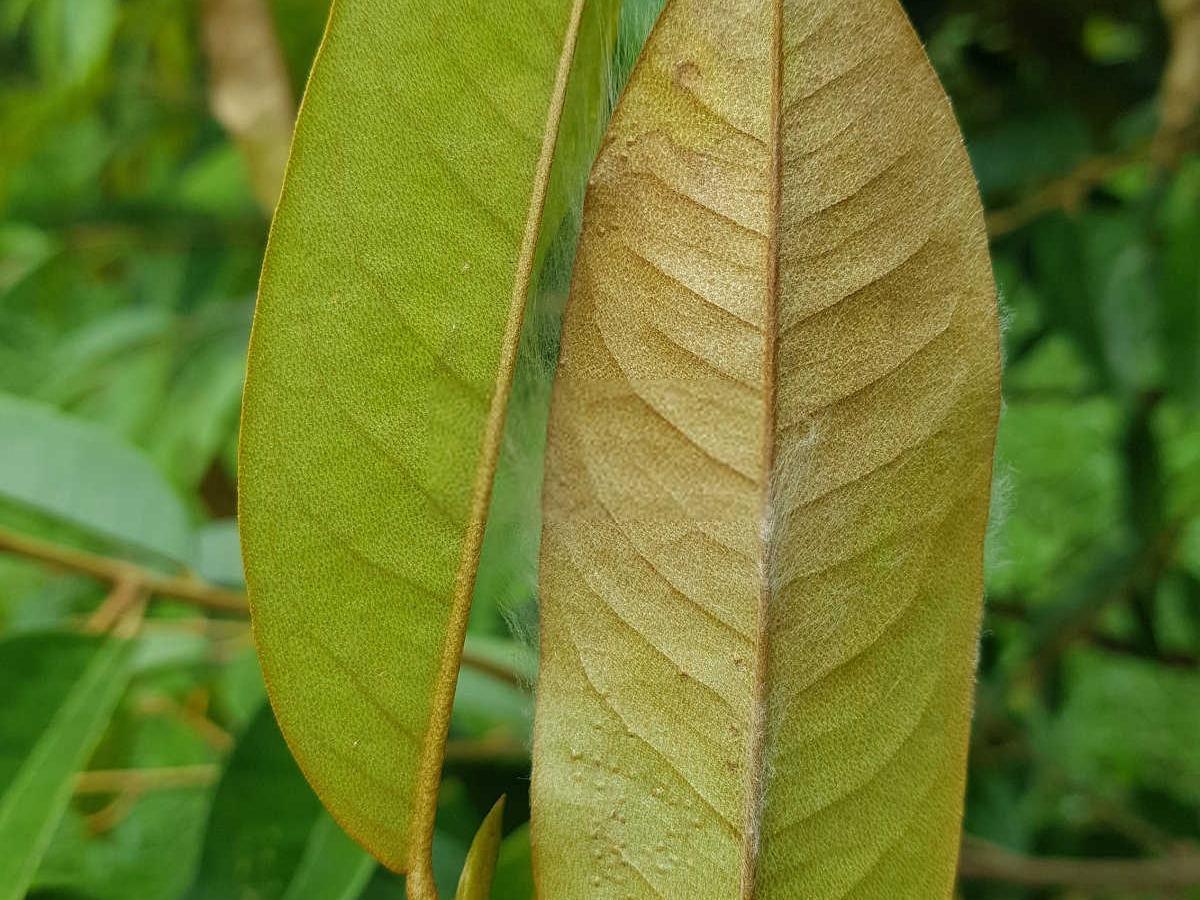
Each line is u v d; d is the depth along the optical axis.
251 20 0.30
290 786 0.22
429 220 0.14
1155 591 0.44
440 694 0.14
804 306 0.14
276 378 0.14
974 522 0.14
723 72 0.14
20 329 0.54
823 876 0.14
